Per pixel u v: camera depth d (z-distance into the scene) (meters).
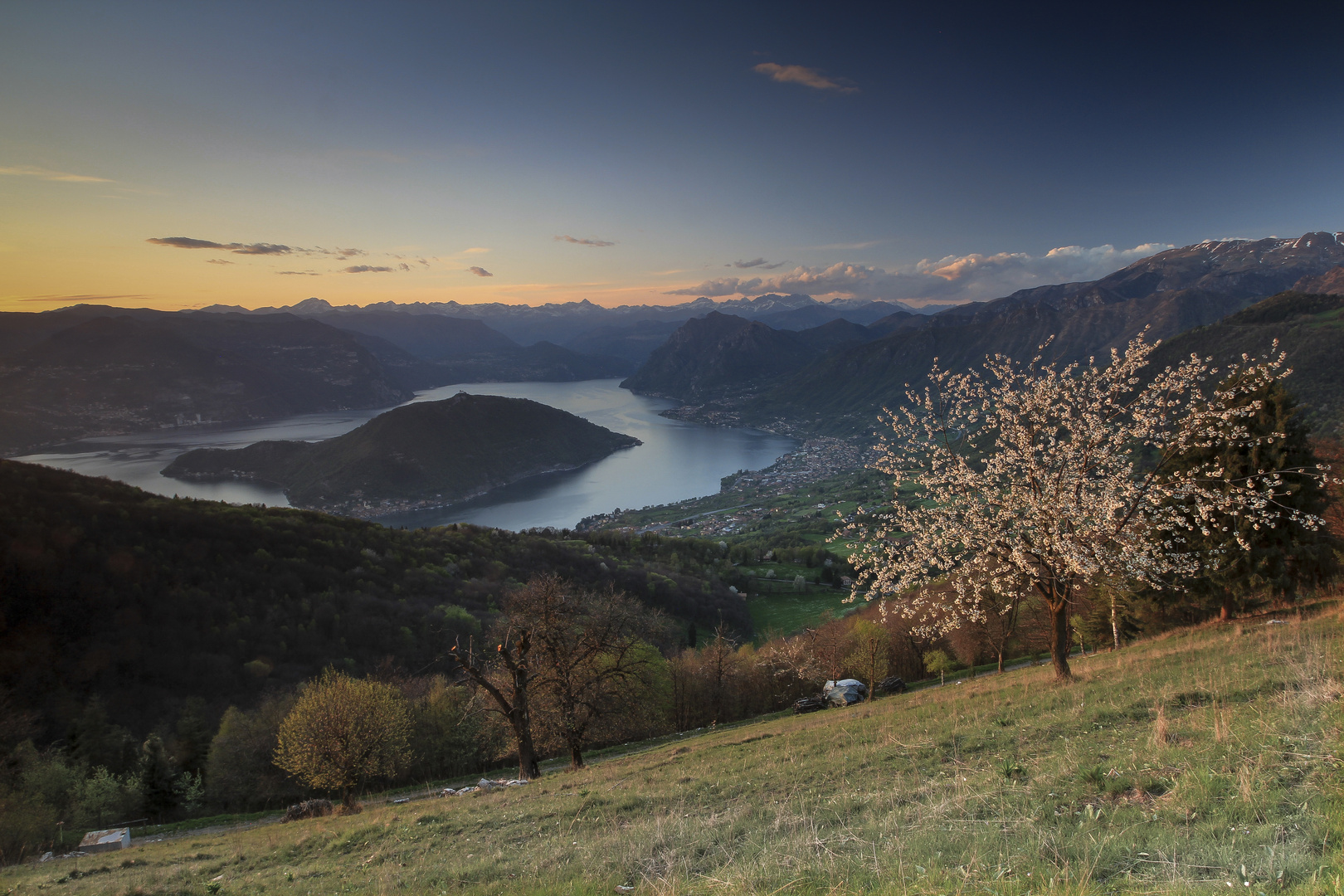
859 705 34.47
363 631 78.25
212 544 83.31
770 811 10.95
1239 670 13.82
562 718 31.19
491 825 14.80
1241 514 25.69
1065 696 16.25
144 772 43.22
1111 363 19.31
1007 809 8.21
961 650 50.97
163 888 13.20
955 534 19.58
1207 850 5.62
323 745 31.64
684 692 53.75
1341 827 5.36
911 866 6.68
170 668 64.69
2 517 68.69
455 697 48.75
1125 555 18.06
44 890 15.02
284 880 12.85
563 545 136.38
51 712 55.72
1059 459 19.30
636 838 10.53
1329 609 23.19
